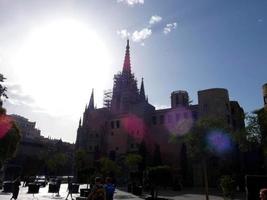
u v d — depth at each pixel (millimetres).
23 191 40750
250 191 17609
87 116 96625
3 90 27828
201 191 51875
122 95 99375
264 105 52469
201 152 32219
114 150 87250
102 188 11617
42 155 116312
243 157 60406
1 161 32625
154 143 82375
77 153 82250
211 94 70750
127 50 110750
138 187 40625
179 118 79625
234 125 70875
